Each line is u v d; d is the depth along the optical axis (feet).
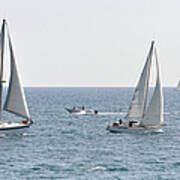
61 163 632.79
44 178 552.41
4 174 570.87
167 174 575.38
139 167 613.52
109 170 595.06
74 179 548.31
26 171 585.63
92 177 558.97
